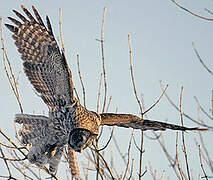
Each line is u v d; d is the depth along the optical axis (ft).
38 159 39.86
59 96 40.52
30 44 39.70
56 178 36.42
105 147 38.81
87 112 41.83
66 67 38.32
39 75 40.04
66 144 41.27
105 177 39.63
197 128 39.96
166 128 41.73
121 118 42.86
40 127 41.01
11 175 36.83
